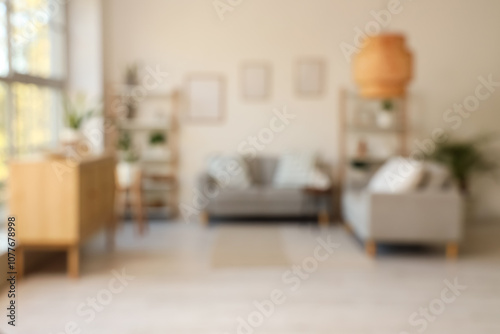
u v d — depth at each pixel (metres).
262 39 7.07
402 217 4.96
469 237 6.06
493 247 5.53
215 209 6.50
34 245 4.22
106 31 6.94
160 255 5.06
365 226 5.08
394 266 4.71
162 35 7.02
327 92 7.13
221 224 6.68
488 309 3.62
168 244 5.54
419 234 4.98
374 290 4.02
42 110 5.64
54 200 4.18
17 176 4.17
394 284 4.18
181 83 7.09
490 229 6.56
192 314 3.49
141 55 7.00
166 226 6.56
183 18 7.02
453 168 6.87
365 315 3.48
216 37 7.06
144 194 7.12
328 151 7.18
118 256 5.02
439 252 5.26
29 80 5.18
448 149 6.89
